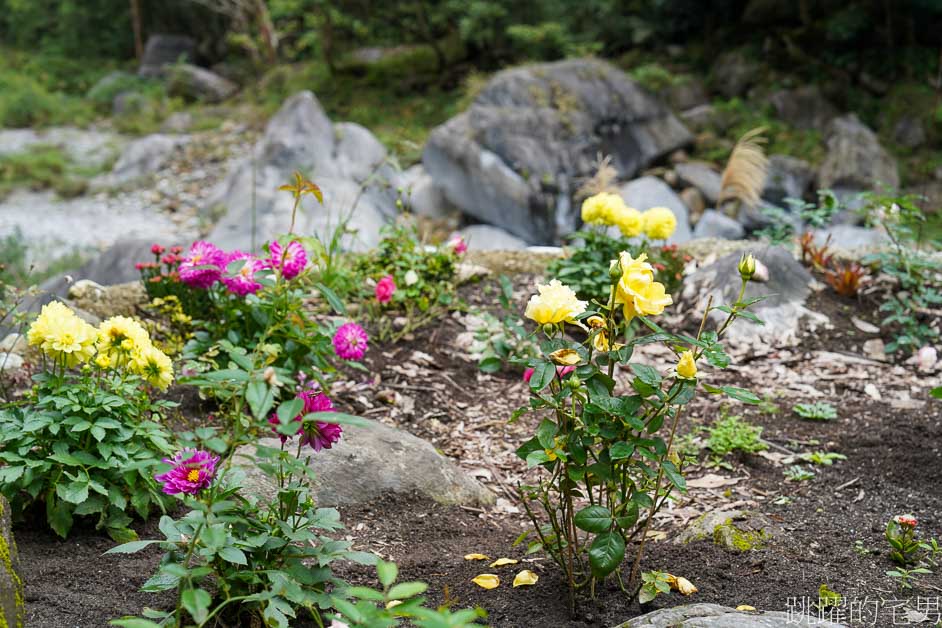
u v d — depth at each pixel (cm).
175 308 409
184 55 1830
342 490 327
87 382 284
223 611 235
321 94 1645
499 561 282
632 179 1227
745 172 702
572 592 248
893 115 1334
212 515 211
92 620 236
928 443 388
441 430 409
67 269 904
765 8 1463
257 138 1487
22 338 420
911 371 474
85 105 1788
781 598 252
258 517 239
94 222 1219
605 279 488
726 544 289
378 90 1628
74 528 288
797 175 1201
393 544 303
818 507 337
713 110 1345
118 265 680
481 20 1520
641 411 356
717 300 514
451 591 264
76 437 279
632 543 296
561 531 263
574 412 238
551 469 250
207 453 224
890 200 526
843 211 1145
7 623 208
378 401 425
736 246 601
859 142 1230
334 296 306
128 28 2094
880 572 272
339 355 369
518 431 411
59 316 280
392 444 353
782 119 1341
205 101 1739
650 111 1257
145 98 1728
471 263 589
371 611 180
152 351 286
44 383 297
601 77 1244
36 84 1834
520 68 1237
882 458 379
